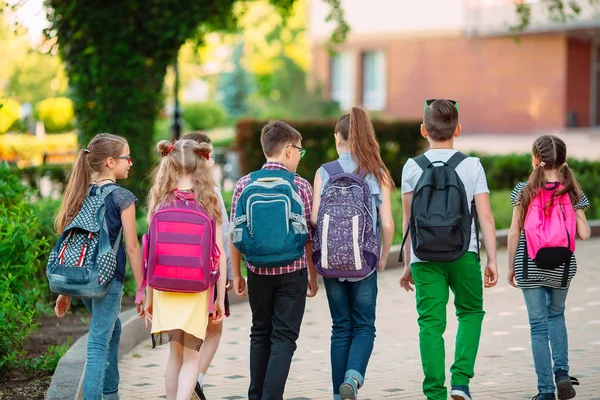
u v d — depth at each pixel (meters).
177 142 5.63
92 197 5.65
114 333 6.12
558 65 35.56
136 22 15.14
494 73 37.59
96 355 5.59
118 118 15.11
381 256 6.10
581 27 32.81
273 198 5.72
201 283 5.39
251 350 6.06
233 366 7.91
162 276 5.37
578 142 33.16
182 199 5.50
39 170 18.61
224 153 24.34
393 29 40.78
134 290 10.82
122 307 10.02
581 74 36.16
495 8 37.09
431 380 5.82
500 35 36.91
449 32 38.91
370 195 5.92
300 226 5.73
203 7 15.42
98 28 14.85
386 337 9.07
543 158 6.29
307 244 6.15
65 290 5.50
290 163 6.02
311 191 6.01
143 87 15.26
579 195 6.34
